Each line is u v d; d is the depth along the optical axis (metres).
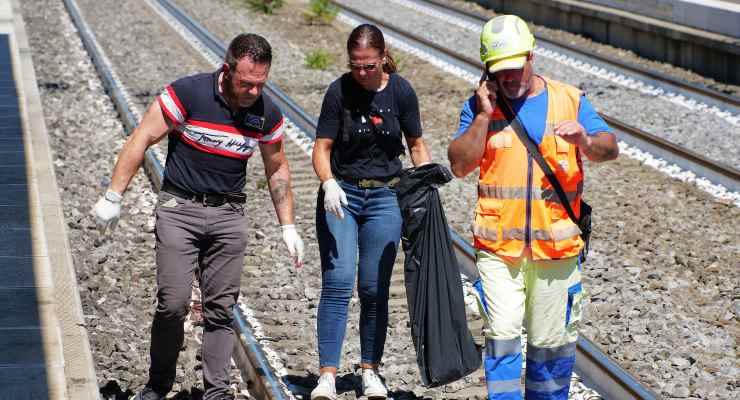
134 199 40.38
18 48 74.94
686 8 74.19
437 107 60.16
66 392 22.64
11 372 23.44
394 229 22.78
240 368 26.17
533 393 21.05
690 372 25.19
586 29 85.88
